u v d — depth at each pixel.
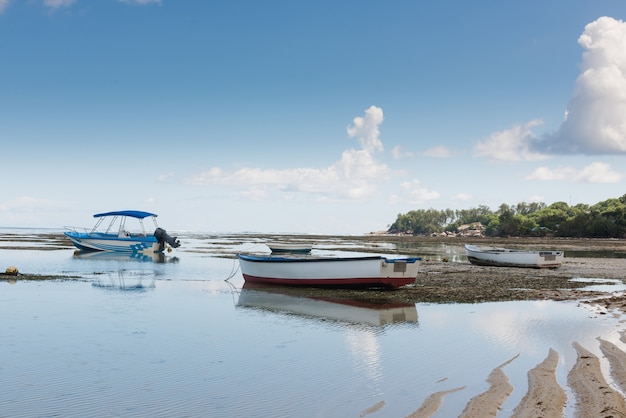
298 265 24.94
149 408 8.59
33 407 8.61
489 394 8.80
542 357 11.47
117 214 49.69
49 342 13.24
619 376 9.75
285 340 13.69
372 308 19.12
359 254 53.38
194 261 41.34
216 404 8.78
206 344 13.17
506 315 17.44
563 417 7.54
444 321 16.44
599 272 34.38
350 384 9.81
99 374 10.50
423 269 34.53
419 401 8.73
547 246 85.88
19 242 70.31
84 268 33.53
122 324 15.72
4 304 19.03
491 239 132.12
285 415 8.24
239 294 22.75
